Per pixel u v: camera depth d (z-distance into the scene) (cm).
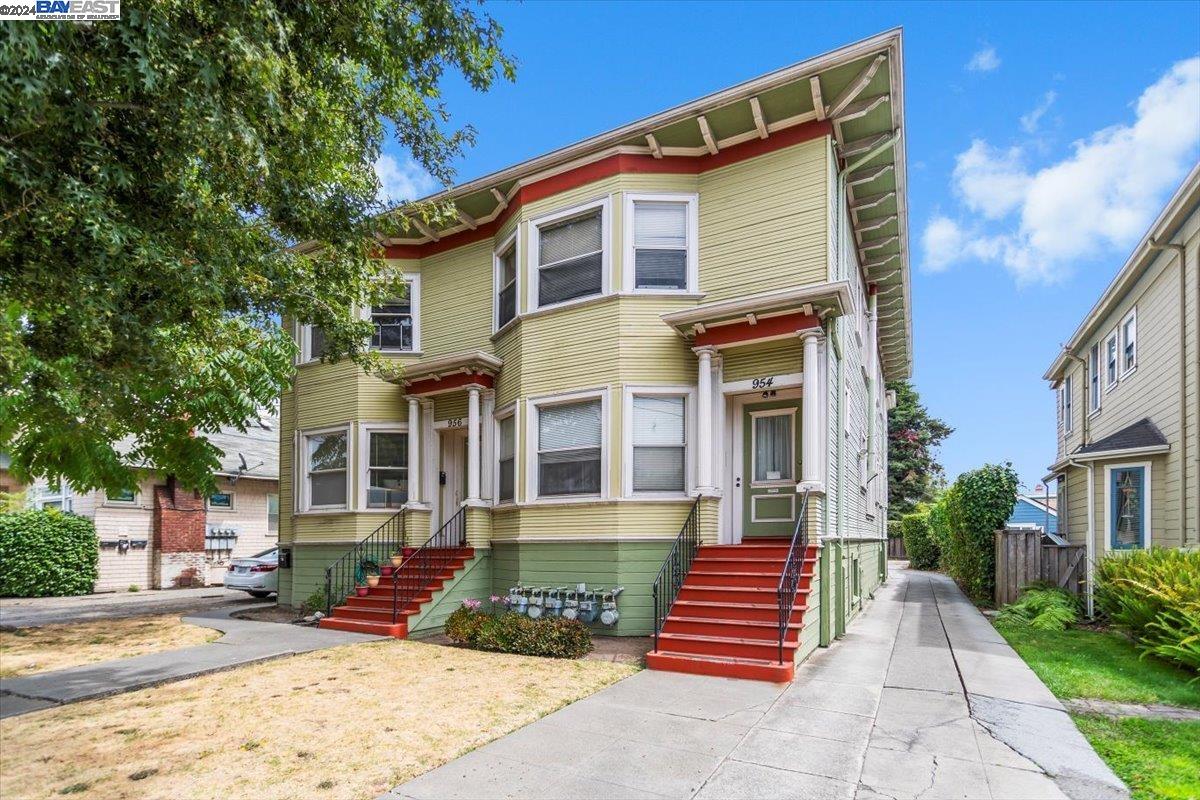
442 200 1094
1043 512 3181
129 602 1541
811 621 837
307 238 798
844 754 492
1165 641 780
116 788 432
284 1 546
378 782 441
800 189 972
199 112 438
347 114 702
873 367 1700
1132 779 446
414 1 659
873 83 912
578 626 866
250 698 643
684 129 1002
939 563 2562
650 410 1010
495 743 514
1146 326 1323
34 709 608
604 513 989
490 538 1168
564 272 1091
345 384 1341
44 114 379
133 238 443
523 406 1092
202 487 611
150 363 497
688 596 864
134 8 400
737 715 586
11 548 1617
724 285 1008
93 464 542
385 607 1077
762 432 1015
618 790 429
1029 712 595
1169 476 1177
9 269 419
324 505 1352
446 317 1314
